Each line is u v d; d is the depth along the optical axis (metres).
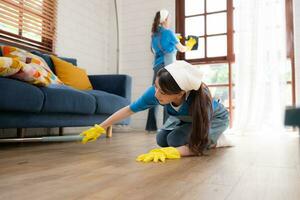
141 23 4.40
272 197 0.74
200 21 4.10
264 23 3.62
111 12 4.59
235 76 3.70
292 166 1.21
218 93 3.96
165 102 1.40
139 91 4.34
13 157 1.44
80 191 0.78
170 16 4.21
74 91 2.19
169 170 1.10
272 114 3.50
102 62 4.41
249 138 2.86
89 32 4.12
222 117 1.74
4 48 2.34
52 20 3.40
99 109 2.50
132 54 4.42
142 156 1.35
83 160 1.34
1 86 1.63
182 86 1.27
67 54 3.70
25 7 3.02
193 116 1.42
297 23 3.58
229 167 1.17
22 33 3.02
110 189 0.80
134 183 0.88
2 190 0.79
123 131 3.88
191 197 0.73
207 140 1.46
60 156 1.48
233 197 0.74
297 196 0.75
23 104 1.75
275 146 2.05
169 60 3.11
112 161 1.31
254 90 3.56
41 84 1.92
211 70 4.03
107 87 3.11
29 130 2.94
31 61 2.37
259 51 3.61
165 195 0.75
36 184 0.86
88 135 1.52
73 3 3.80
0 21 2.74
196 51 4.09
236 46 3.73
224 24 3.98
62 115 2.15
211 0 4.06
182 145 1.56
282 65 3.52
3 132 2.71
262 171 1.09
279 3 3.59
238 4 3.73
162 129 1.86
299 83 3.52
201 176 0.99
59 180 0.92
